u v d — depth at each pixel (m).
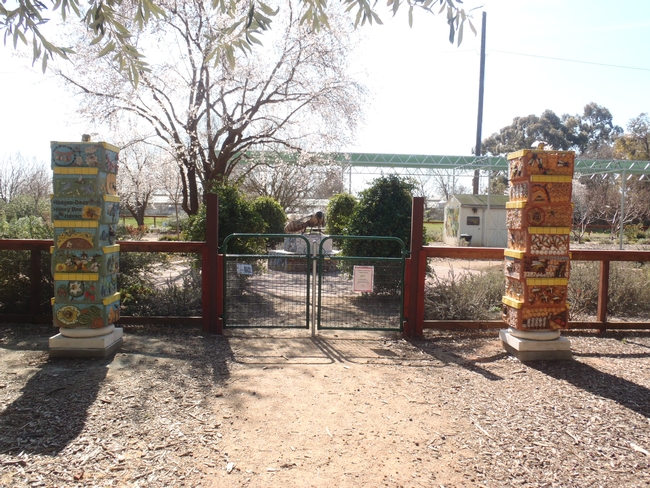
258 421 3.54
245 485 2.74
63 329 4.87
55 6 3.37
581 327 6.24
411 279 5.96
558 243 5.07
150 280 7.08
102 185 4.86
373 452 3.13
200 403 3.82
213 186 9.69
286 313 6.48
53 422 3.41
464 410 3.81
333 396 4.04
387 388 4.26
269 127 14.15
